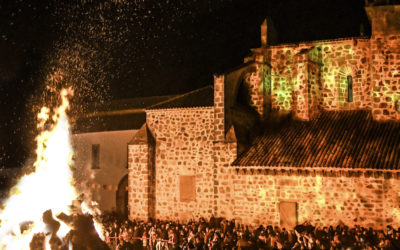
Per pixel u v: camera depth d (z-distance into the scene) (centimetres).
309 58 2708
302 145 2477
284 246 1739
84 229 1223
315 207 2327
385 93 2505
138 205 2814
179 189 2800
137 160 2847
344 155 2277
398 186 2147
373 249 1602
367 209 2205
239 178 2522
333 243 1633
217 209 2566
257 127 2814
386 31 2522
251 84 2898
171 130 2861
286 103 2853
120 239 2103
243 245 1716
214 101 2630
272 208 2428
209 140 2753
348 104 2739
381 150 2236
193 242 1877
